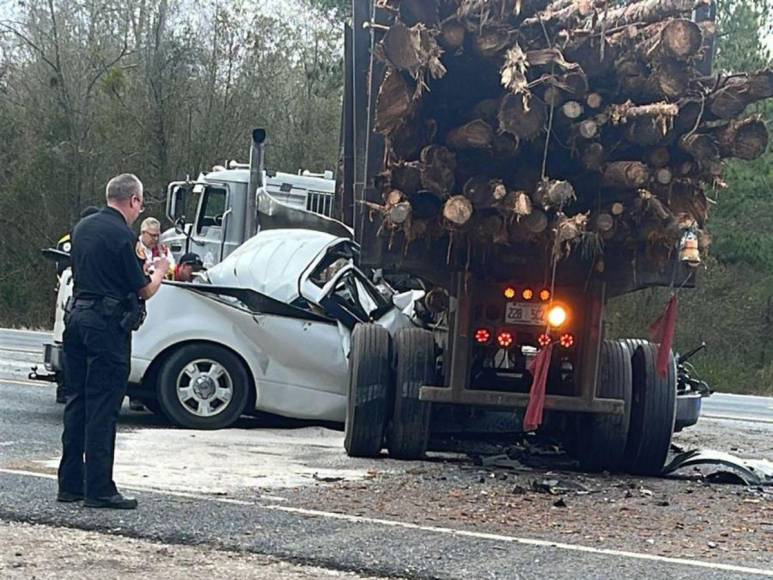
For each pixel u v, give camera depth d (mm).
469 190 7316
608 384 8469
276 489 6926
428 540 5633
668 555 5590
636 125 7070
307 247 10594
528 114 6945
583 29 7055
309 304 10164
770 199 29266
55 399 11539
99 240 6207
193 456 8156
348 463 8320
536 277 8133
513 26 7023
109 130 31828
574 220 7188
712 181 7410
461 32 6988
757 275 29078
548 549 5566
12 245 31875
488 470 8375
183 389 9914
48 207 31703
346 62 9836
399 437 8586
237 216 17203
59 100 31922
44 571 4797
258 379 10031
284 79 32594
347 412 8734
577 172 7395
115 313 6141
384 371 8641
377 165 7902
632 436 8594
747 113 7453
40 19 32094
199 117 32156
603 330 8109
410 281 10578
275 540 5465
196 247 17281
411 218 7645
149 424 10234
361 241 8070
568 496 7355
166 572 4867
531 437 9742
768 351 28688
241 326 10008
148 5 32125
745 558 5617
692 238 7578
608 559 5406
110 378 6105
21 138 32094
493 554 5398
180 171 31828
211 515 5957
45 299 31422
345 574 4973
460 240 7777
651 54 6977
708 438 12172
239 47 32375
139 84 32062
